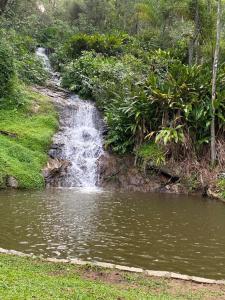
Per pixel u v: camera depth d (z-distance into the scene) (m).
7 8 32.41
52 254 8.80
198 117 17.75
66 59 31.81
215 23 25.56
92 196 15.72
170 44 31.42
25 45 32.56
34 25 37.06
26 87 24.59
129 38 33.53
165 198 15.97
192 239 10.24
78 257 8.69
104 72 25.30
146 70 25.47
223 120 17.73
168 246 9.65
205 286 7.33
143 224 11.55
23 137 19.12
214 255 9.11
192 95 18.22
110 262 8.49
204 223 11.88
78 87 26.02
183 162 17.92
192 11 26.34
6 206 13.05
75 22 42.22
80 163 19.16
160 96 18.36
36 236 10.03
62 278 7.02
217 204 14.96
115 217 12.26
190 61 25.58
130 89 20.78
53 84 27.27
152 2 32.94
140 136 19.23
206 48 25.94
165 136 17.31
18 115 21.09
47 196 15.18
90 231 10.63
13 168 16.78
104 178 18.75
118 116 19.70
